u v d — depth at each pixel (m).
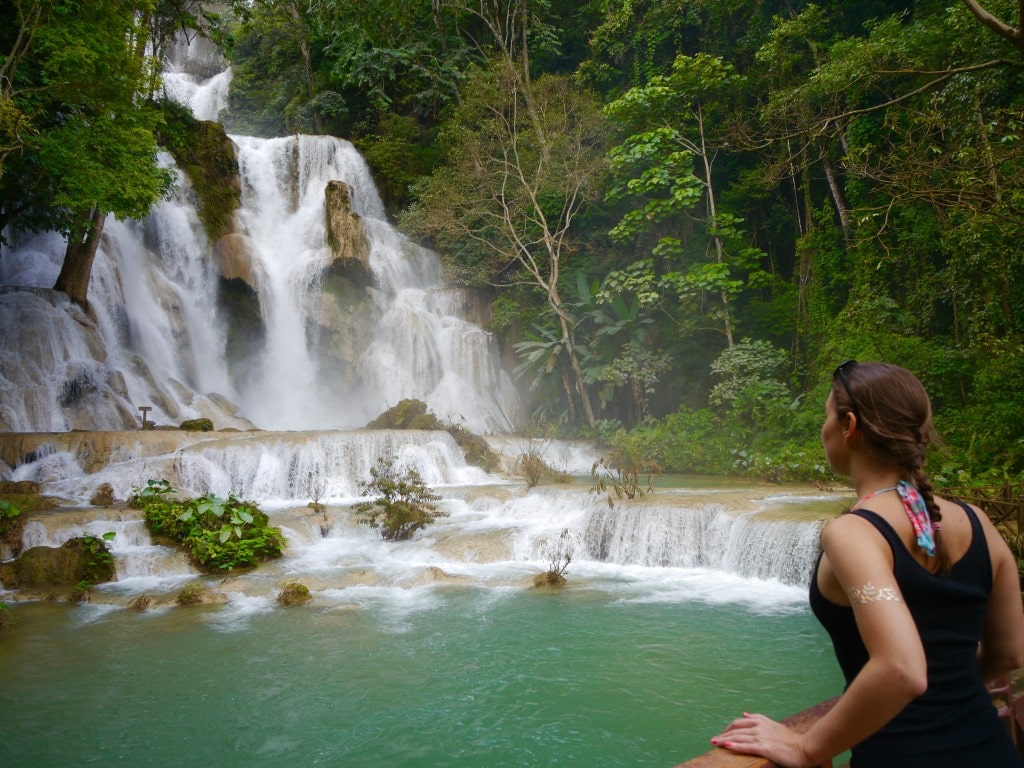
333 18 32.19
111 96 16.39
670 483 17.03
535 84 25.92
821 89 17.53
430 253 28.83
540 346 24.94
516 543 12.44
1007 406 13.74
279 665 7.54
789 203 24.97
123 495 14.52
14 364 17.44
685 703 6.53
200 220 25.06
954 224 15.34
